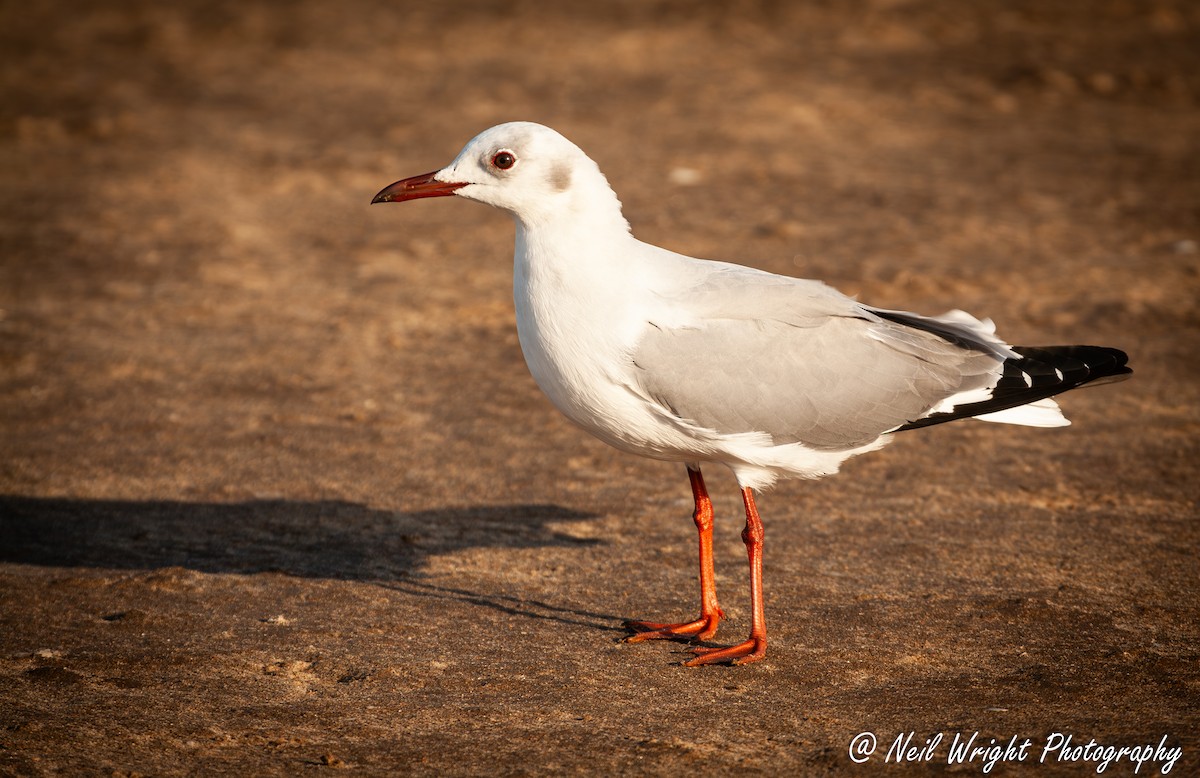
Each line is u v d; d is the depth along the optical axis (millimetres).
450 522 12188
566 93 31156
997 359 10102
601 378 9438
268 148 26938
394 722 8484
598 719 8531
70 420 14602
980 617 10062
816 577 10883
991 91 31719
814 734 8297
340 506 12547
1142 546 11406
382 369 16469
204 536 11805
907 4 40406
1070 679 8992
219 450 13883
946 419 9969
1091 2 40594
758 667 9305
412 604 10422
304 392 15633
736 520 12227
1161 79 32625
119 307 18391
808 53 35031
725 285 9633
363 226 22453
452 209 23812
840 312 9789
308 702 8750
